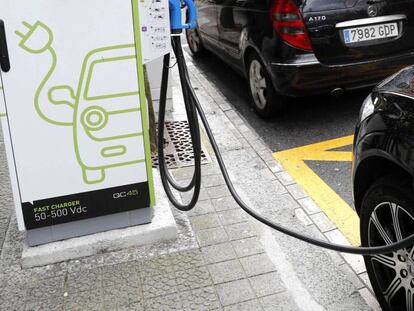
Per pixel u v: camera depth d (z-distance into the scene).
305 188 4.08
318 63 4.67
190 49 8.08
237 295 2.85
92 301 2.85
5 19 2.66
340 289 2.91
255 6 5.04
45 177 2.99
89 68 2.85
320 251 3.23
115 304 2.81
